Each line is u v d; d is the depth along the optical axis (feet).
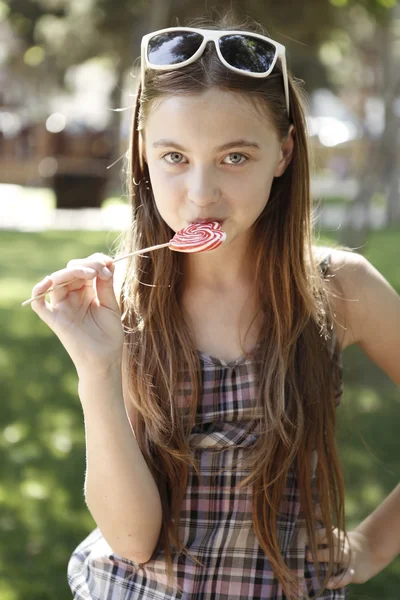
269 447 7.39
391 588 15.44
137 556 7.38
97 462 7.25
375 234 64.85
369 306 8.37
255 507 7.36
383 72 60.64
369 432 22.13
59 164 82.89
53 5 78.79
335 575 7.91
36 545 16.97
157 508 7.38
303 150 8.16
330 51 88.07
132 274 8.13
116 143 86.43
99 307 7.38
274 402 7.52
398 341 8.48
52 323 7.26
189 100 7.13
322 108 123.44
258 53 7.29
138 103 8.20
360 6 40.70
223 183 7.27
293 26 46.44
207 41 7.19
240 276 8.00
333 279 8.31
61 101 125.70
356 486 19.25
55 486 19.71
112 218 74.95
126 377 7.84
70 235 62.80
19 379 27.66
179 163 7.38
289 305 7.87
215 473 7.47
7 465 20.74
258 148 7.31
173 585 7.34
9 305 39.22
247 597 7.38
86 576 7.77
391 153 46.24
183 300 8.01
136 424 7.87
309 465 7.72
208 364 7.65
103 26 79.30
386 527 8.56
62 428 23.29
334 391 8.11
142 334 7.83
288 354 7.79
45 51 90.12
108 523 7.31
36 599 15.03
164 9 39.52
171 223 7.57
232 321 7.91
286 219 8.09
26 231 65.57
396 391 25.21
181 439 7.47
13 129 101.45
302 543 7.70
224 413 7.59
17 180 100.78
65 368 29.19
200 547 7.39
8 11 79.05
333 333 8.14
